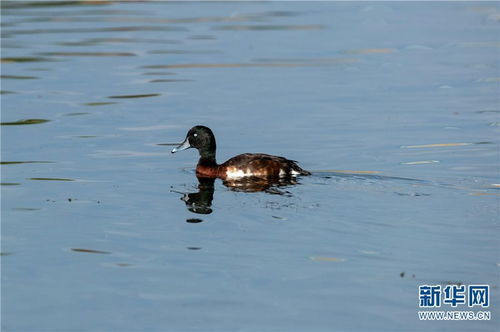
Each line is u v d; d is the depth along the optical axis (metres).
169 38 36.97
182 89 27.50
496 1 48.62
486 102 25.56
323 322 10.88
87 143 21.00
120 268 12.74
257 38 36.94
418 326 10.80
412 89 27.55
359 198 15.95
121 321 11.01
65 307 11.46
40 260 13.13
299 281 12.13
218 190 16.86
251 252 13.28
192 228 14.45
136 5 47.31
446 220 14.58
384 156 19.61
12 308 11.48
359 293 11.72
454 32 38.56
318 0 49.34
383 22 41.47
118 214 15.33
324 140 21.28
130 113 24.28
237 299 11.59
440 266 12.58
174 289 11.95
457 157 19.36
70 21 41.75
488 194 16.22
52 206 15.86
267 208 15.42
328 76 29.61
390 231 14.06
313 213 15.07
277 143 21.08
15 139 21.31
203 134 18.52
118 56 33.03
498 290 11.79
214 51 34.03
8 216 15.24
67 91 27.06
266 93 27.00
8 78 29.05
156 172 18.53
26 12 45.06
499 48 34.53
